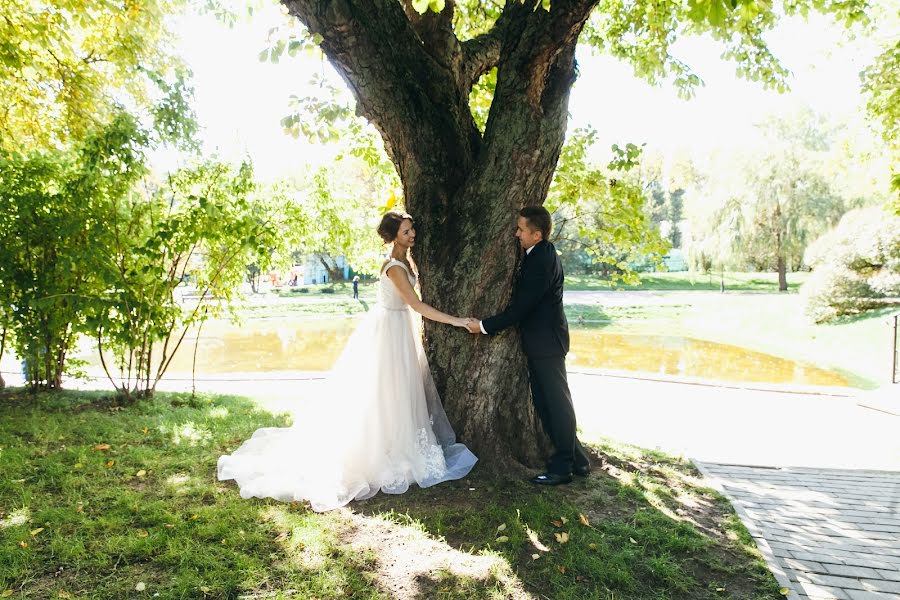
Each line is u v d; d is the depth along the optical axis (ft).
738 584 9.63
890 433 20.42
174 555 9.68
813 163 78.28
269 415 20.02
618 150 20.97
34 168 21.22
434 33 13.25
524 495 12.34
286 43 12.07
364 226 34.88
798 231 78.95
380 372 12.89
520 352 13.89
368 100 12.88
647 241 22.18
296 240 25.95
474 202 13.12
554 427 13.16
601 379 30.96
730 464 16.34
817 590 9.55
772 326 58.54
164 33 28.04
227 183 22.50
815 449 18.47
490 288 13.16
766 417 22.86
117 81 29.63
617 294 103.65
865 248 52.70
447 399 13.80
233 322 25.68
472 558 9.86
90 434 16.90
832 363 42.83
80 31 27.89
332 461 12.50
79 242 21.36
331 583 9.00
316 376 30.81
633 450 17.28
